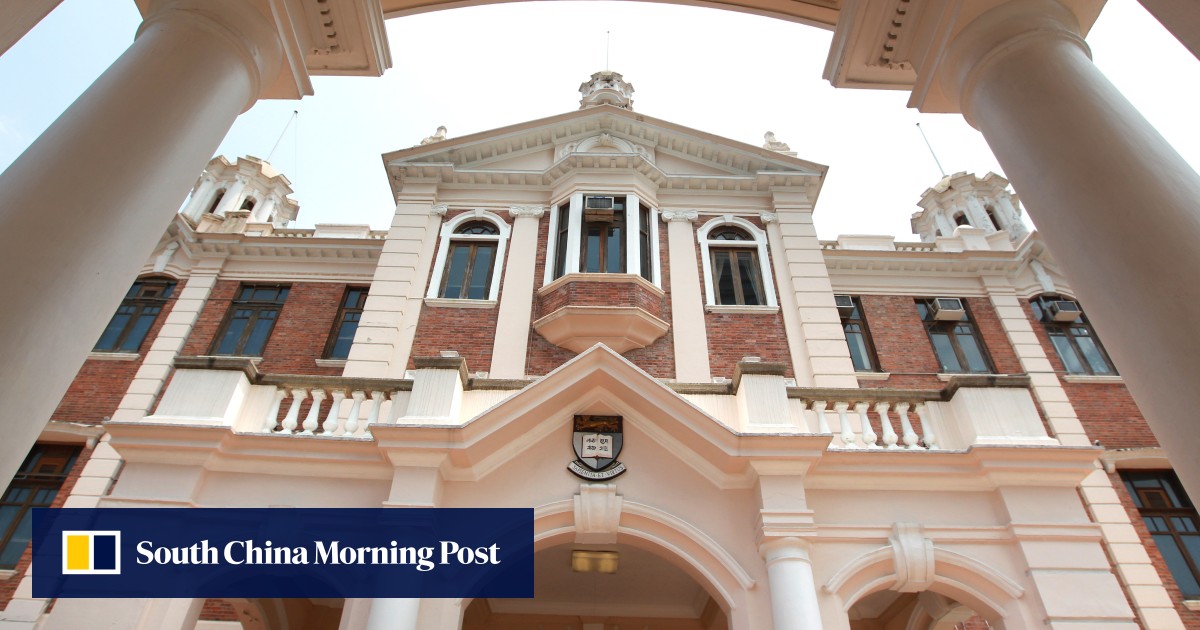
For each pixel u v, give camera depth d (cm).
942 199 2627
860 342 1602
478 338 1270
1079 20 533
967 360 1578
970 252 1717
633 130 1648
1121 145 414
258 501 853
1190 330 342
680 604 1175
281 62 582
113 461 1333
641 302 1280
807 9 737
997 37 517
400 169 1549
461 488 870
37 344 346
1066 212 422
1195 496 332
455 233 1459
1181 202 378
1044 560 813
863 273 1722
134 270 414
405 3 737
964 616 993
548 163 1617
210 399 918
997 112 500
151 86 457
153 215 426
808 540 798
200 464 863
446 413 902
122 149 420
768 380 942
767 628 766
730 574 806
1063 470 870
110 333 1582
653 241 1427
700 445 879
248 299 1678
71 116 424
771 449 856
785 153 1741
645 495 869
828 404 996
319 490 870
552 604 1174
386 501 821
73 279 369
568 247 1366
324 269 1723
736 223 1496
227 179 2528
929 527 852
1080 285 410
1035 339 1589
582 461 888
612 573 1084
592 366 919
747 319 1329
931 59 597
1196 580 1233
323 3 627
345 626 764
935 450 890
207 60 499
